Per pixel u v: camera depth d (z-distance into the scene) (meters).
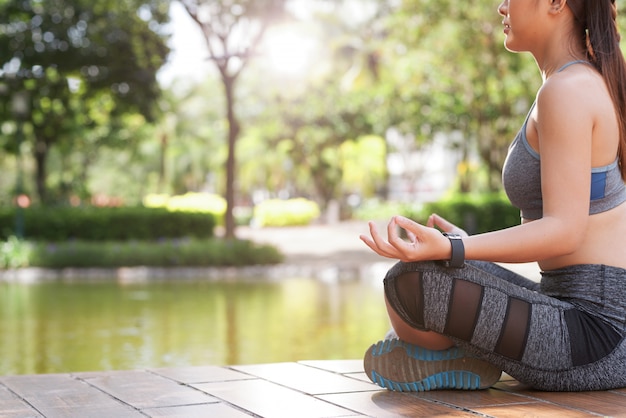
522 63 18.00
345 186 40.97
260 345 5.78
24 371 4.72
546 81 2.18
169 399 2.26
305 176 44.75
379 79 28.69
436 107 22.25
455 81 20.41
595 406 2.04
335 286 12.03
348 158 39.12
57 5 19.28
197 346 5.75
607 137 2.14
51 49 19.23
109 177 53.91
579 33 2.26
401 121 28.25
